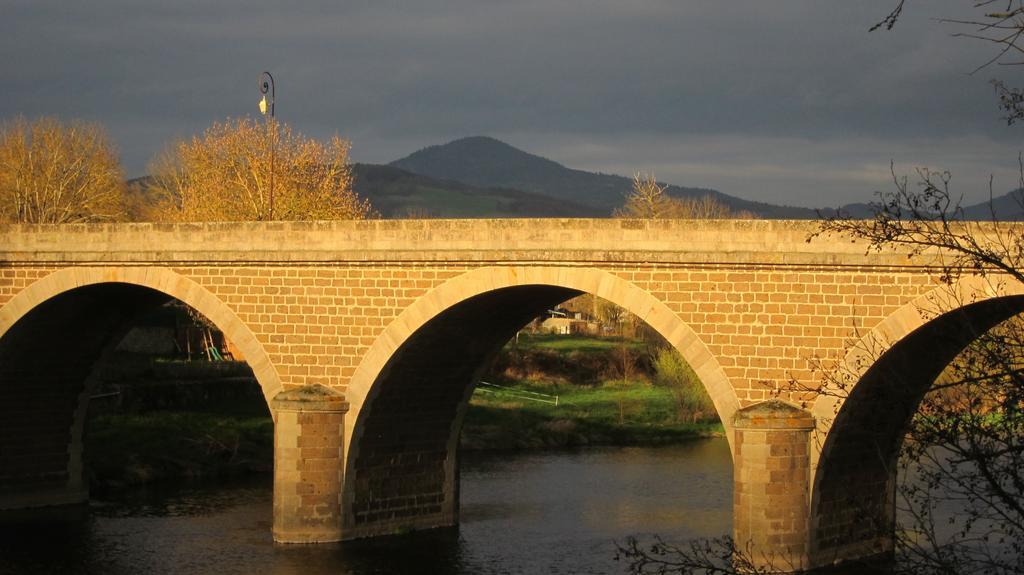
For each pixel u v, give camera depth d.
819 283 41.22
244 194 90.81
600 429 88.31
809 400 41.44
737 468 42.19
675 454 79.56
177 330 100.56
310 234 50.34
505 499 62.66
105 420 74.00
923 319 38.84
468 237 47.22
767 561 41.38
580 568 47.66
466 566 47.97
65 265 55.12
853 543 44.25
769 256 41.84
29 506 60.72
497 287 46.69
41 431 61.19
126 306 59.91
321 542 50.28
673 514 58.50
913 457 20.92
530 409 94.06
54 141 104.56
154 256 53.16
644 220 44.09
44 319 57.09
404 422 52.88
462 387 55.28
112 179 110.81
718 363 42.94
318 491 50.03
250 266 51.62
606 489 65.62
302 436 49.75
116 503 61.28
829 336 41.03
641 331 126.12
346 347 49.88
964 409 20.47
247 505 60.44
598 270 44.97
